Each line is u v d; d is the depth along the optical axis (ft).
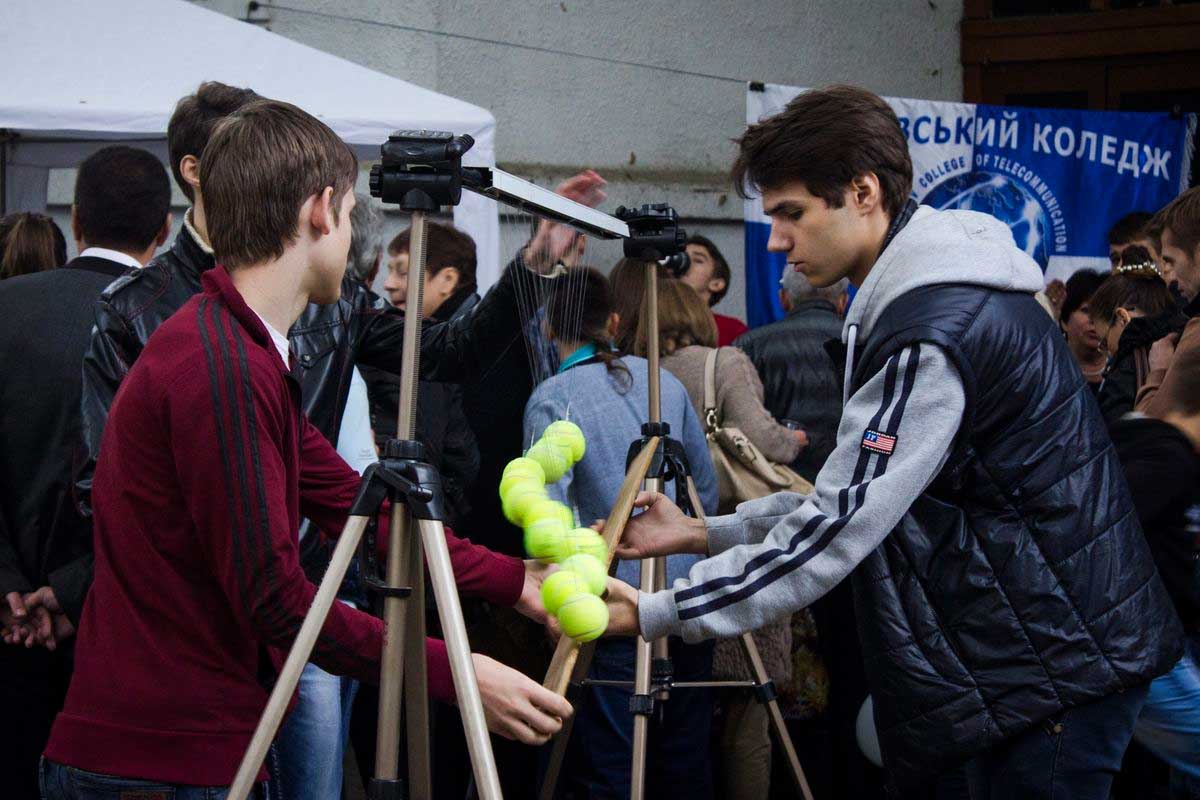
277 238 5.41
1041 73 19.45
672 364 11.32
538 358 9.27
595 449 9.08
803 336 12.51
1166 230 9.28
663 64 17.62
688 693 9.98
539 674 10.28
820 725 11.79
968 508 6.18
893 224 6.55
